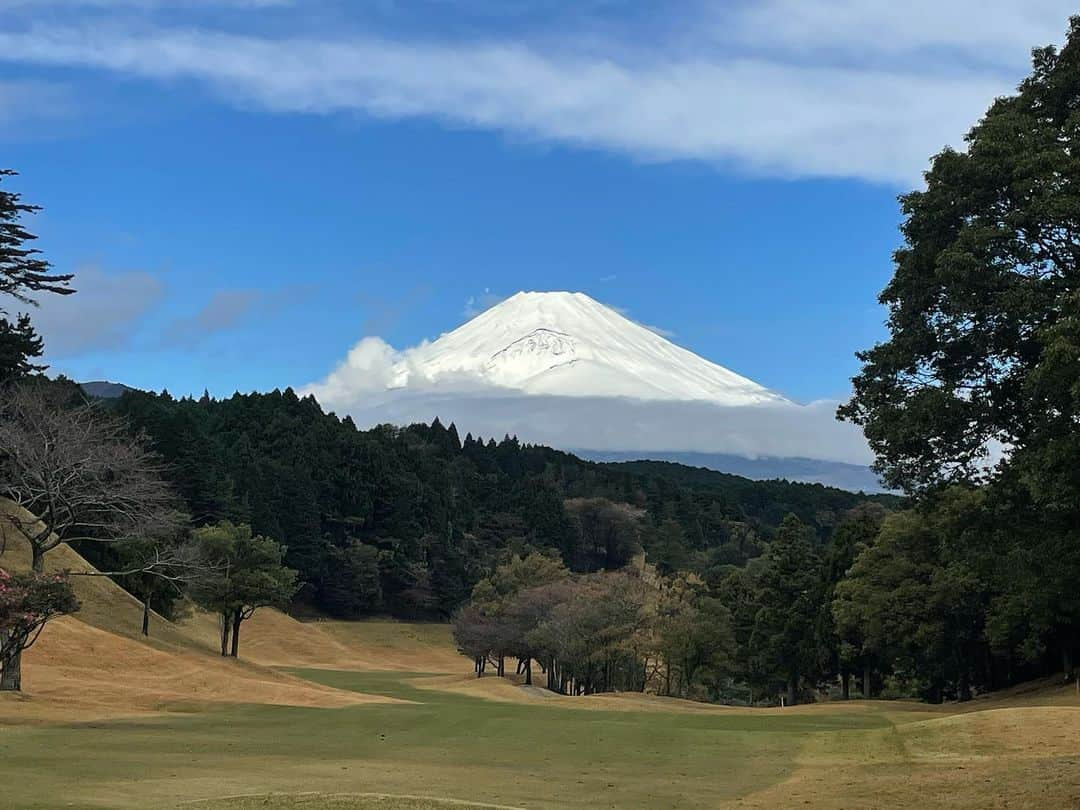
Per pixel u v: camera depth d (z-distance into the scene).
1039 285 17.86
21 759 23.70
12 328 66.56
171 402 168.62
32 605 34.59
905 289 19.84
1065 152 18.00
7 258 63.34
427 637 143.50
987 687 71.88
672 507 199.00
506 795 20.42
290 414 174.75
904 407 19.48
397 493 159.00
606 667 87.94
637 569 164.62
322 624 139.50
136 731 32.28
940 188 19.22
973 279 18.16
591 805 19.52
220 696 46.19
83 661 53.53
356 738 31.27
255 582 78.38
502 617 100.75
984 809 18.30
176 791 19.38
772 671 84.75
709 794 21.45
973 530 20.72
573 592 93.12
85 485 45.09
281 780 21.70
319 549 144.00
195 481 120.00
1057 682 60.25
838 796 20.69
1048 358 15.87
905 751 28.03
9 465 48.00
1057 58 19.81
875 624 64.12
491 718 36.47
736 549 174.00
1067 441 16.67
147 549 72.81
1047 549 19.97
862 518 81.81
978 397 19.30
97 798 17.89
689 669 84.75
